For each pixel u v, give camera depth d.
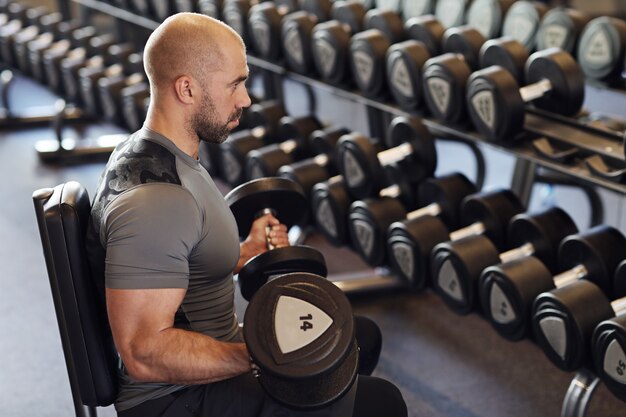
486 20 2.86
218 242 1.39
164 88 1.34
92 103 3.74
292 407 1.31
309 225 2.69
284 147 2.84
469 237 2.13
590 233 2.03
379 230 2.34
